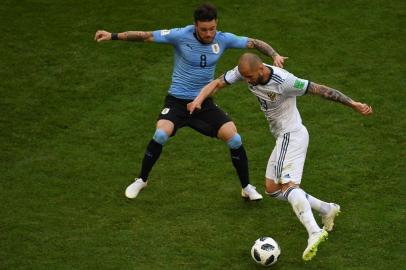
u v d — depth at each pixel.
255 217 32.06
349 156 36.47
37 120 39.81
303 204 28.44
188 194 33.88
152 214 32.31
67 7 51.41
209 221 31.77
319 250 29.73
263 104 29.42
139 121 39.88
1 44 47.16
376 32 48.19
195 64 31.98
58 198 33.34
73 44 47.22
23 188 34.00
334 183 34.34
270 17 49.88
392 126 38.97
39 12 50.81
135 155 36.97
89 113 40.53
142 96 42.16
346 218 31.75
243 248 29.91
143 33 31.92
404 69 44.34
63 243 30.11
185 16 49.78
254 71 27.86
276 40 47.38
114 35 31.72
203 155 37.03
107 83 43.38
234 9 50.88
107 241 30.31
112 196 33.59
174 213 32.38
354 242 30.17
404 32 48.12
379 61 45.19
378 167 35.47
